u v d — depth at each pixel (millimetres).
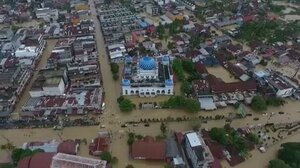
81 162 162875
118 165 179500
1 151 191375
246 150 185625
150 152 180750
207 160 161875
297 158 172000
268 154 185875
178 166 174125
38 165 162375
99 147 187750
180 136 193000
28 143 192250
